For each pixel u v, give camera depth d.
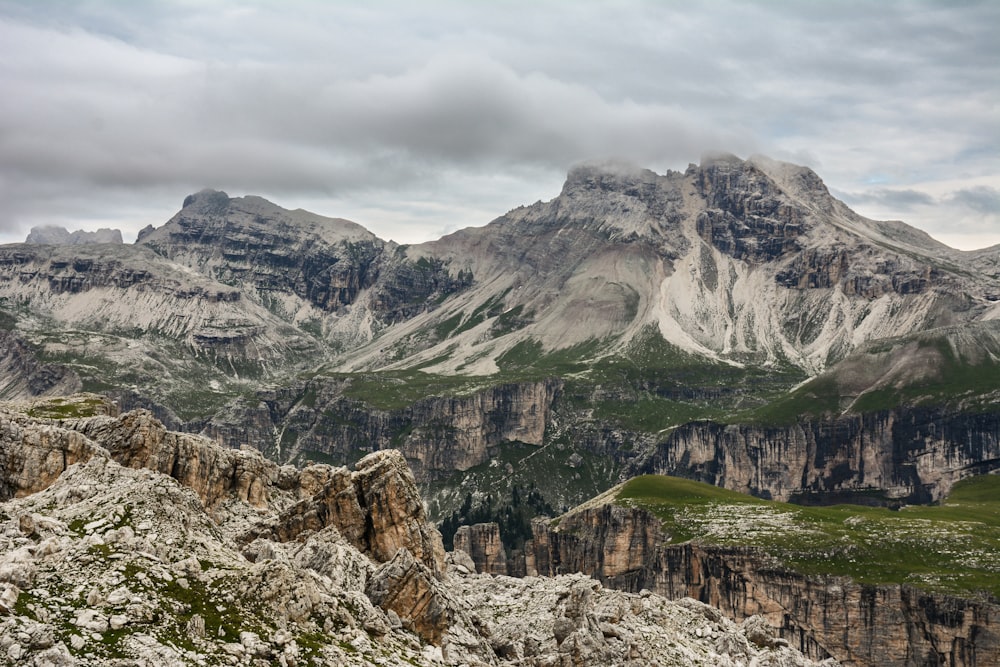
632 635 146.25
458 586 169.00
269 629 106.56
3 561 105.25
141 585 105.38
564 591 153.12
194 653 99.06
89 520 117.12
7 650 92.25
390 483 168.12
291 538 165.25
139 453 184.62
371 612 120.00
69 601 101.19
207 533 125.56
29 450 168.12
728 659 159.38
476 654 128.88
